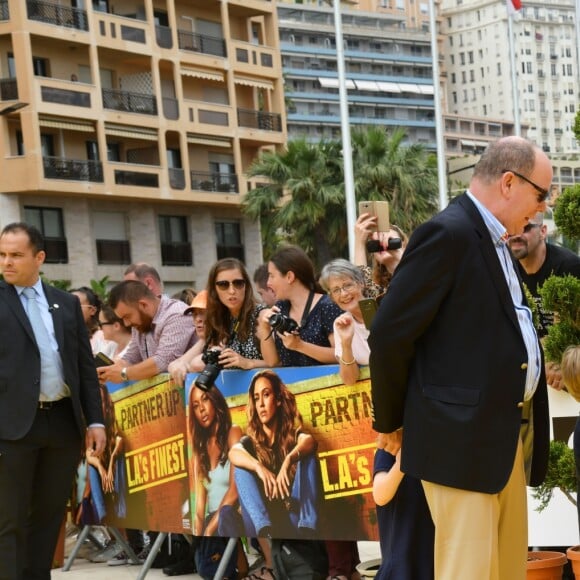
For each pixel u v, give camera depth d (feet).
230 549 21.38
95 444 22.50
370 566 18.30
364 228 18.26
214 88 164.86
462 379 12.67
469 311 12.69
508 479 12.71
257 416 20.33
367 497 18.86
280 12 381.60
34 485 21.93
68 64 142.82
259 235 169.68
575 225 16.66
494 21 565.53
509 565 13.62
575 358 15.37
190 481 21.95
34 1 136.15
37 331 21.61
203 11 164.04
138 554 26.63
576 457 15.38
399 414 13.26
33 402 21.18
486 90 570.87
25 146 135.23
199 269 160.25
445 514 12.83
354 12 398.62
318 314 19.79
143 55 150.61
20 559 21.13
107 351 30.68
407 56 403.75
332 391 19.16
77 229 143.43
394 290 12.75
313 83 378.12
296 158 143.23
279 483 20.06
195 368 21.94
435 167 145.59
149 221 152.97
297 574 20.12
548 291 16.62
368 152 143.13
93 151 145.69
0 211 135.95
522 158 12.91
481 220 12.92
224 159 165.78
